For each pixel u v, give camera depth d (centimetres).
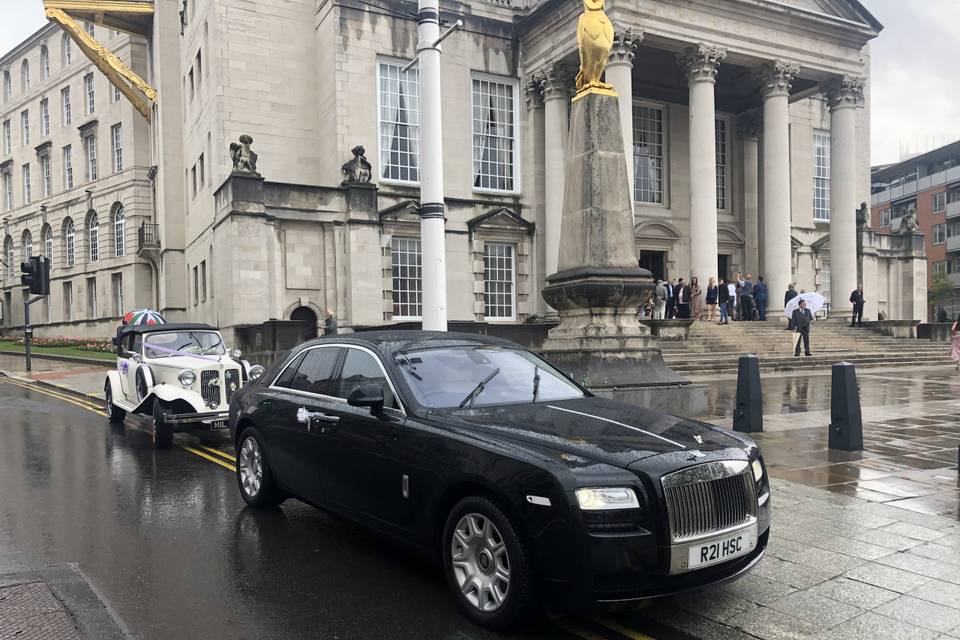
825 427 1073
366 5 2764
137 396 1118
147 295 4491
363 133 2741
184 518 659
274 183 2416
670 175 3300
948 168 6519
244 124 2733
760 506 452
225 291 2409
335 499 557
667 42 2720
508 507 412
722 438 467
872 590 465
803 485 726
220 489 777
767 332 2553
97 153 4928
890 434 1016
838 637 401
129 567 525
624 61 2589
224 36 2711
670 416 519
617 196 1240
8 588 474
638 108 3278
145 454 986
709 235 2708
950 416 1191
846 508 646
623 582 388
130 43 4391
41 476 842
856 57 3091
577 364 1184
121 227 4731
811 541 560
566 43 2788
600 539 380
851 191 3061
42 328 5497
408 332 612
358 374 563
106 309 4816
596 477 391
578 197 1255
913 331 2889
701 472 411
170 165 3744
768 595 459
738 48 2805
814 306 2512
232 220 2322
